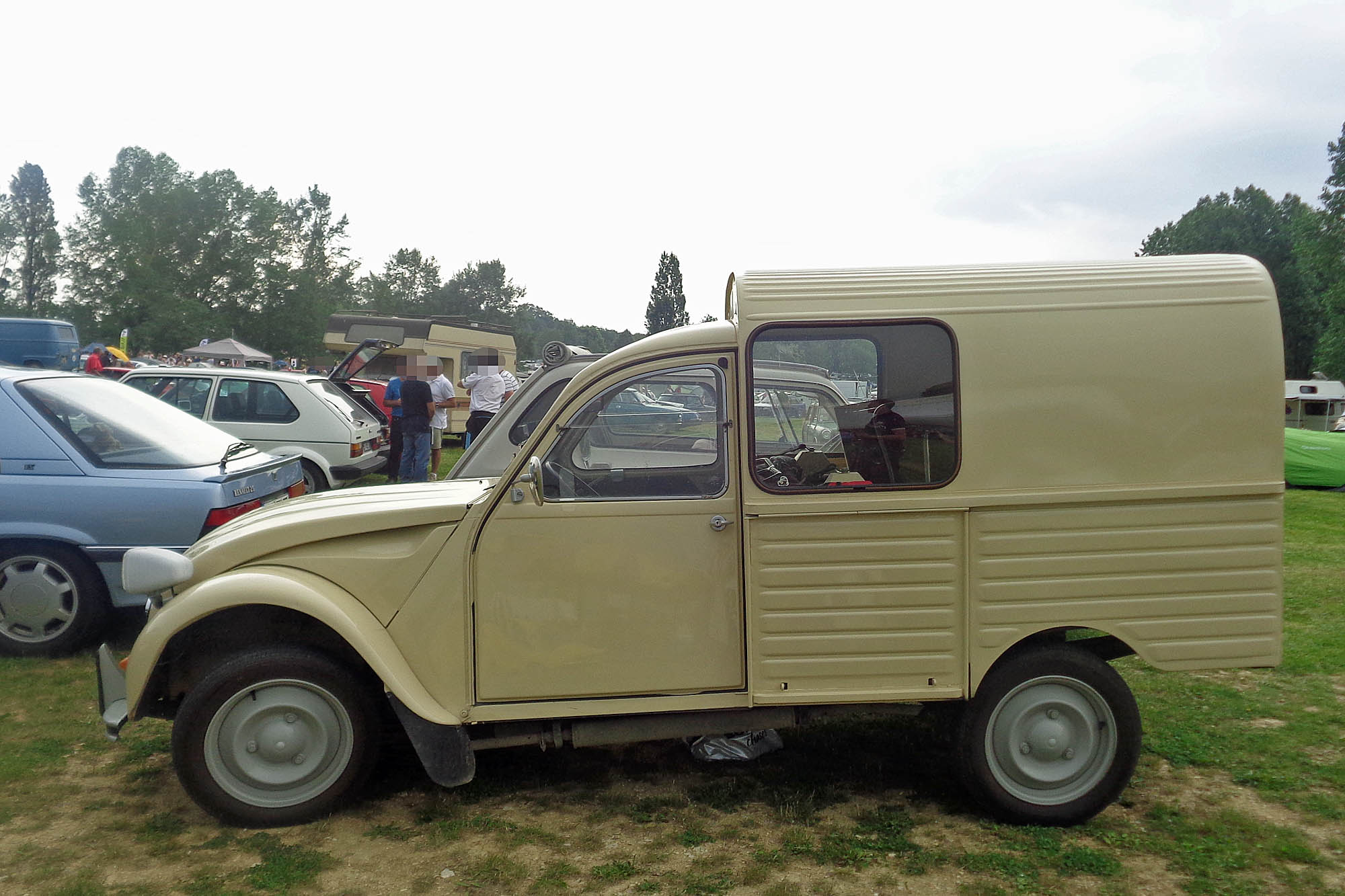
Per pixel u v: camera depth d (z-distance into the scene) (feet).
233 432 39.78
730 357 13.20
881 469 12.90
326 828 13.00
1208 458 12.82
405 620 13.03
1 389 20.39
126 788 14.26
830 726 16.90
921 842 12.67
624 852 12.38
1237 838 12.72
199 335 188.75
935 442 12.80
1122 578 12.80
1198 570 12.80
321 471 39.83
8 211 311.88
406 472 40.73
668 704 13.09
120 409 22.11
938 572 12.80
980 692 13.03
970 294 12.92
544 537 13.03
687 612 13.11
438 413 48.78
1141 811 13.61
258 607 13.58
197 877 11.61
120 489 19.76
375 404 51.11
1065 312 12.82
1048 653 12.96
